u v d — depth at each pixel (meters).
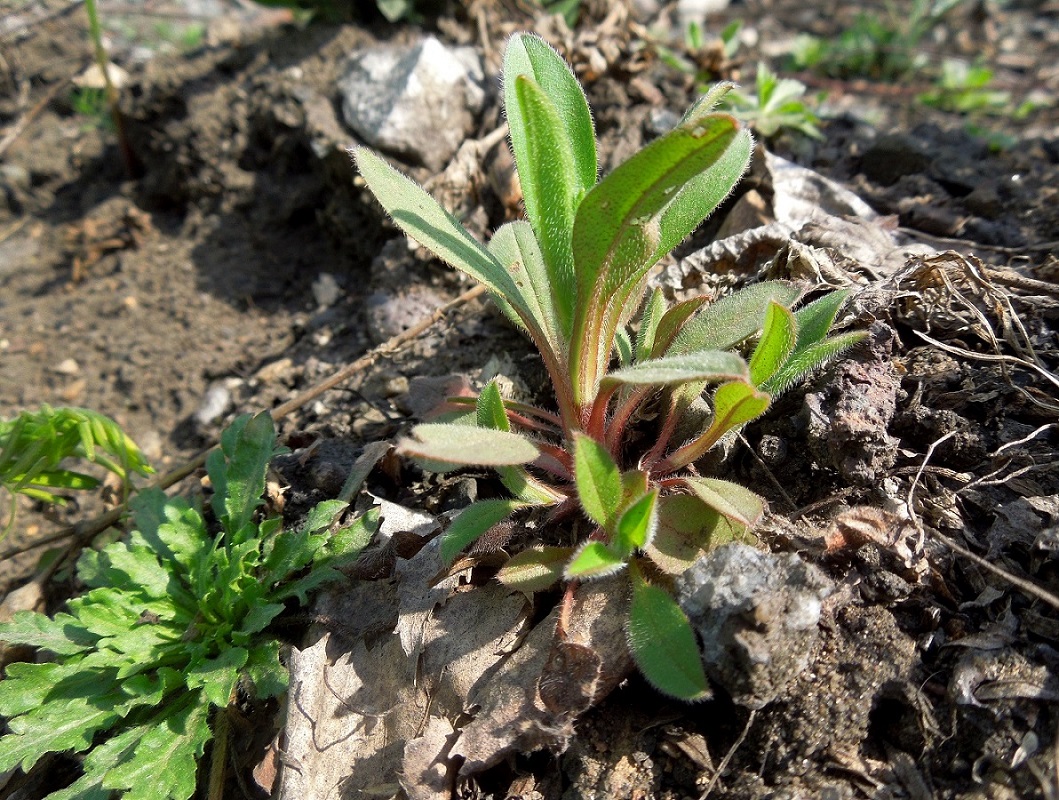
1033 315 0.14
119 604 0.13
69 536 0.17
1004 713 0.10
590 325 0.12
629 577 0.12
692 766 0.11
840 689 0.11
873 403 0.13
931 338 0.14
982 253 0.17
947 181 0.20
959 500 0.12
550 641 0.12
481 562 0.13
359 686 0.12
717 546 0.11
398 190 0.13
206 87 0.24
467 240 0.13
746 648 0.10
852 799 0.10
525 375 0.17
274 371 0.20
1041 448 0.13
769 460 0.13
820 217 0.18
